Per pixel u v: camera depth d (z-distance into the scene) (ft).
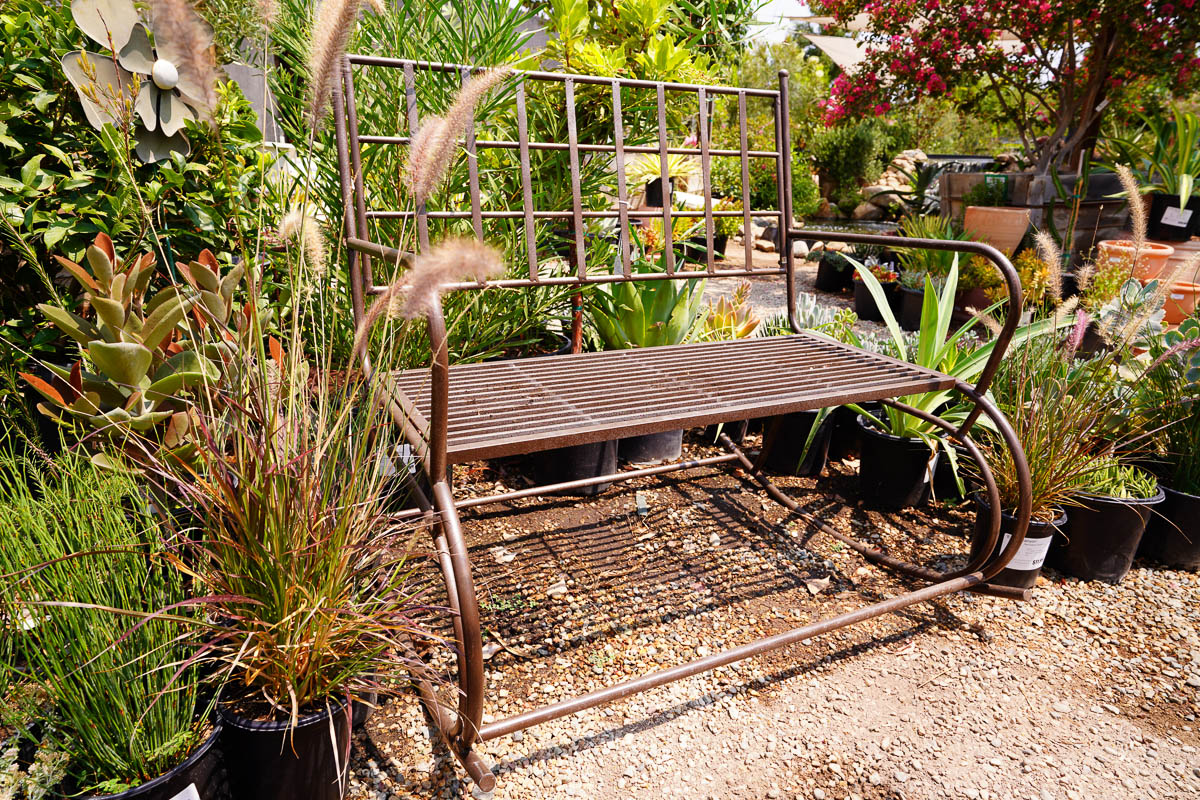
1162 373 7.64
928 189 28.25
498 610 6.15
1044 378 7.52
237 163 6.49
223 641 4.06
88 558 3.83
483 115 7.49
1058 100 20.84
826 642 5.99
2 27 5.79
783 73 7.25
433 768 4.54
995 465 6.98
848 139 35.37
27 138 5.95
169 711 3.58
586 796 4.43
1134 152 20.49
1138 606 6.65
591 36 9.64
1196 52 17.39
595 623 6.06
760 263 24.43
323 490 4.09
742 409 5.08
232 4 6.02
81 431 5.05
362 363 5.28
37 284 6.31
